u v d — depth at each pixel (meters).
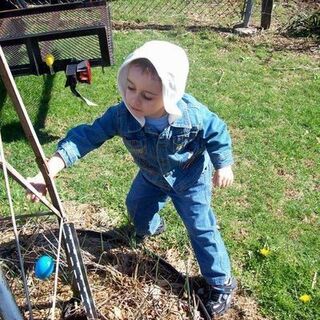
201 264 1.33
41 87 2.36
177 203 1.30
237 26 3.01
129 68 1.03
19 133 2.05
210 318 1.33
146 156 1.20
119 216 1.65
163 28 3.05
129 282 1.40
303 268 1.49
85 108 2.23
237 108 2.26
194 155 1.21
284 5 3.29
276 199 1.76
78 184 1.79
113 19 3.14
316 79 2.53
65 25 2.04
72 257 1.12
